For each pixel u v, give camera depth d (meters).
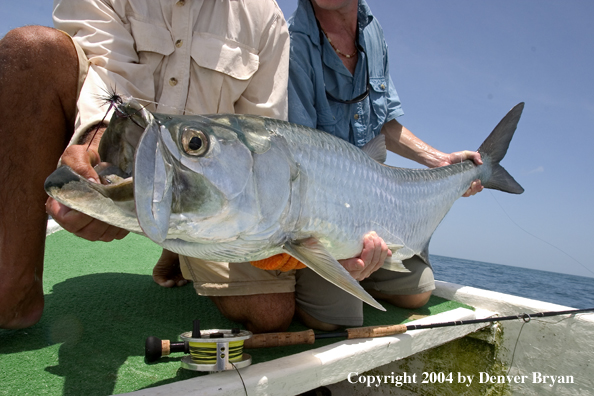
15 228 1.69
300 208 1.74
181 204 1.34
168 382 1.55
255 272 2.13
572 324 2.55
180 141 1.34
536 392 2.64
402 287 2.84
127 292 2.54
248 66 2.39
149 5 2.17
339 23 3.07
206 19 2.31
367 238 2.04
